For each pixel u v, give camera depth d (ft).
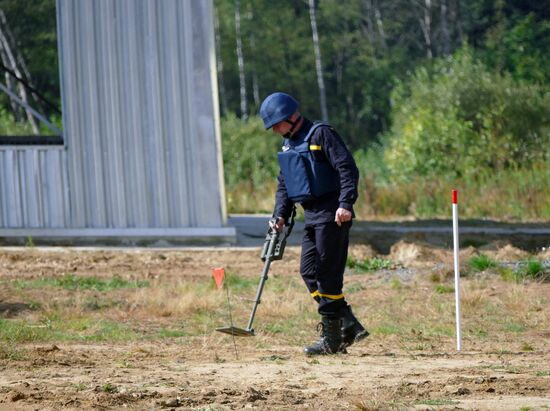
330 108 472.03
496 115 249.75
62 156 145.69
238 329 62.59
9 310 95.91
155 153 144.15
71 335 81.61
